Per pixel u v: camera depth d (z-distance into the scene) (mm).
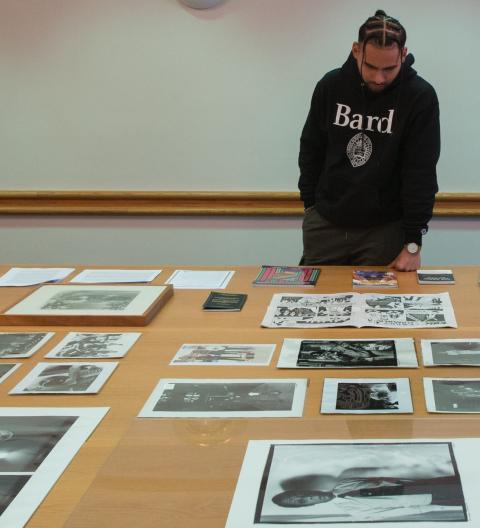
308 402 1427
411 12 3326
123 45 3521
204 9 3430
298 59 3438
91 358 1725
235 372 1602
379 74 2240
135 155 3643
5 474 1190
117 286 2266
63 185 3717
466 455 1106
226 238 3697
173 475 1113
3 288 2354
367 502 1002
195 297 2195
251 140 3555
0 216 3787
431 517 960
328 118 2475
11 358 1752
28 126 3662
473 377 1511
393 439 1175
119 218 3729
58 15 3520
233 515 1006
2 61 3592
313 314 1977
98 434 1329
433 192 2402
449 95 3396
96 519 1019
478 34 3314
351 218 2537
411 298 2072
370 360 1628
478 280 2211
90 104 3604
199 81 3520
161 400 1455
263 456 1151
